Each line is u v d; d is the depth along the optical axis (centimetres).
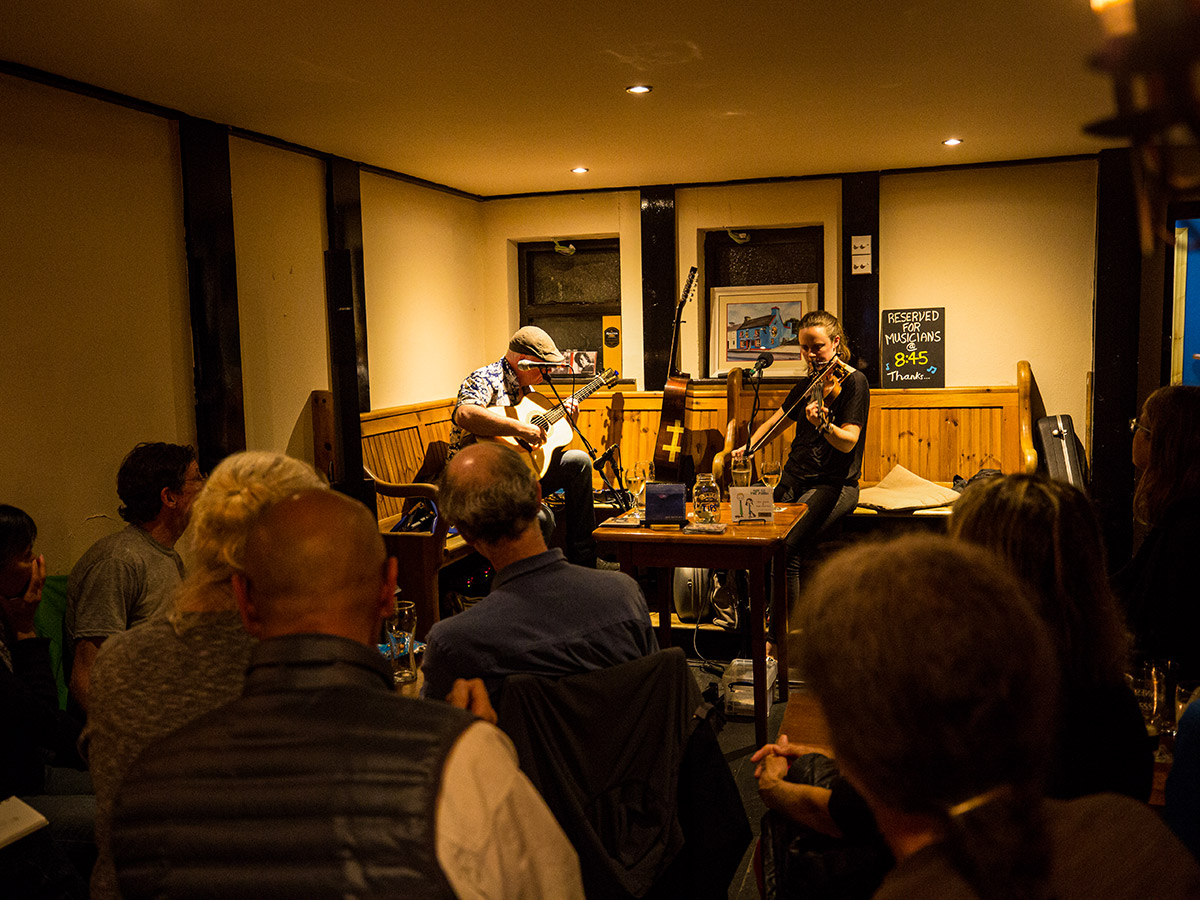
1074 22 289
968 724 65
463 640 176
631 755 168
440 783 88
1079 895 70
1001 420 532
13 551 227
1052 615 116
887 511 489
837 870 130
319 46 296
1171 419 202
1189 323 491
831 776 140
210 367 391
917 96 376
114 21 269
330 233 472
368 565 105
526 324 632
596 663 179
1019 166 523
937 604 68
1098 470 512
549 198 602
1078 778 112
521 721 161
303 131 416
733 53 315
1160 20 60
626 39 297
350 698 95
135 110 357
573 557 515
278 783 89
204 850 88
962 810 66
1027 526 120
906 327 550
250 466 142
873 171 540
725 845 173
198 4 256
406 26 279
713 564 330
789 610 417
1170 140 61
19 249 313
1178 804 116
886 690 67
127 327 356
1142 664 195
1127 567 213
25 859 184
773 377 574
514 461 184
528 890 93
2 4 254
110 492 350
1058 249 524
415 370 549
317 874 85
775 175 551
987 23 289
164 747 95
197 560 134
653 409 589
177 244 379
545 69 327
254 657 99
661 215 575
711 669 414
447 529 437
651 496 343
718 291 582
